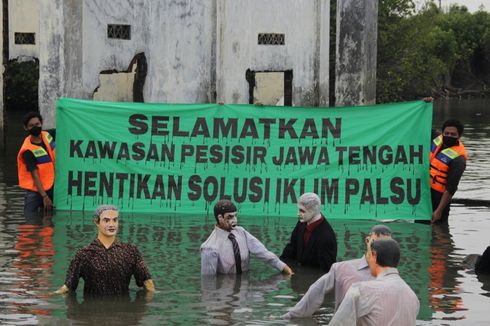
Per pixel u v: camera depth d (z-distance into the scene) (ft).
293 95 83.92
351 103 69.97
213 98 77.51
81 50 70.69
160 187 50.57
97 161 50.65
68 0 69.10
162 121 50.65
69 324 30.91
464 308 33.40
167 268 38.70
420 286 36.45
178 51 72.90
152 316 31.89
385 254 25.46
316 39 85.05
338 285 29.17
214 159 50.47
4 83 87.15
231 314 32.22
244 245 38.19
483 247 43.50
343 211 49.65
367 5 69.46
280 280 37.01
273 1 81.25
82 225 47.03
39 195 50.85
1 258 39.93
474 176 68.74
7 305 32.99
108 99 78.18
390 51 138.62
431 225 48.88
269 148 50.26
